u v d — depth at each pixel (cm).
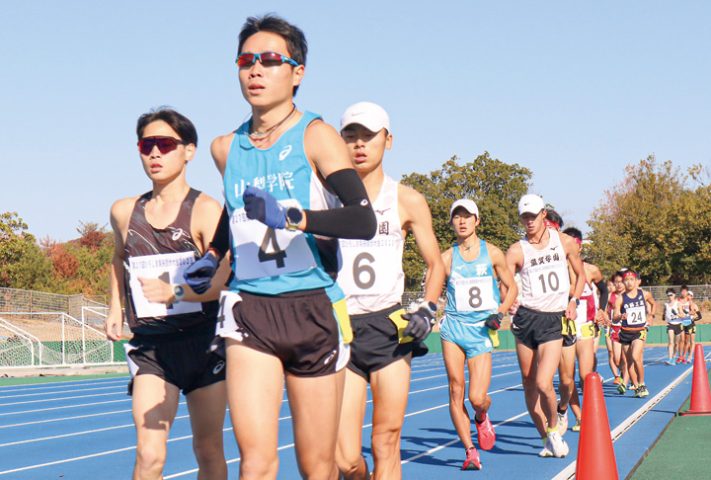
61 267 6331
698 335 4606
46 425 1245
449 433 1051
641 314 1463
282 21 353
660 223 6156
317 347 344
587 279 1138
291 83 353
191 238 483
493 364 2864
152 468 457
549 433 836
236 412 339
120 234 495
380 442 505
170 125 483
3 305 3127
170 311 469
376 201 527
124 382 2233
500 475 741
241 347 340
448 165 5944
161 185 491
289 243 343
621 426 1029
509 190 5919
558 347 824
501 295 856
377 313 505
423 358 3466
